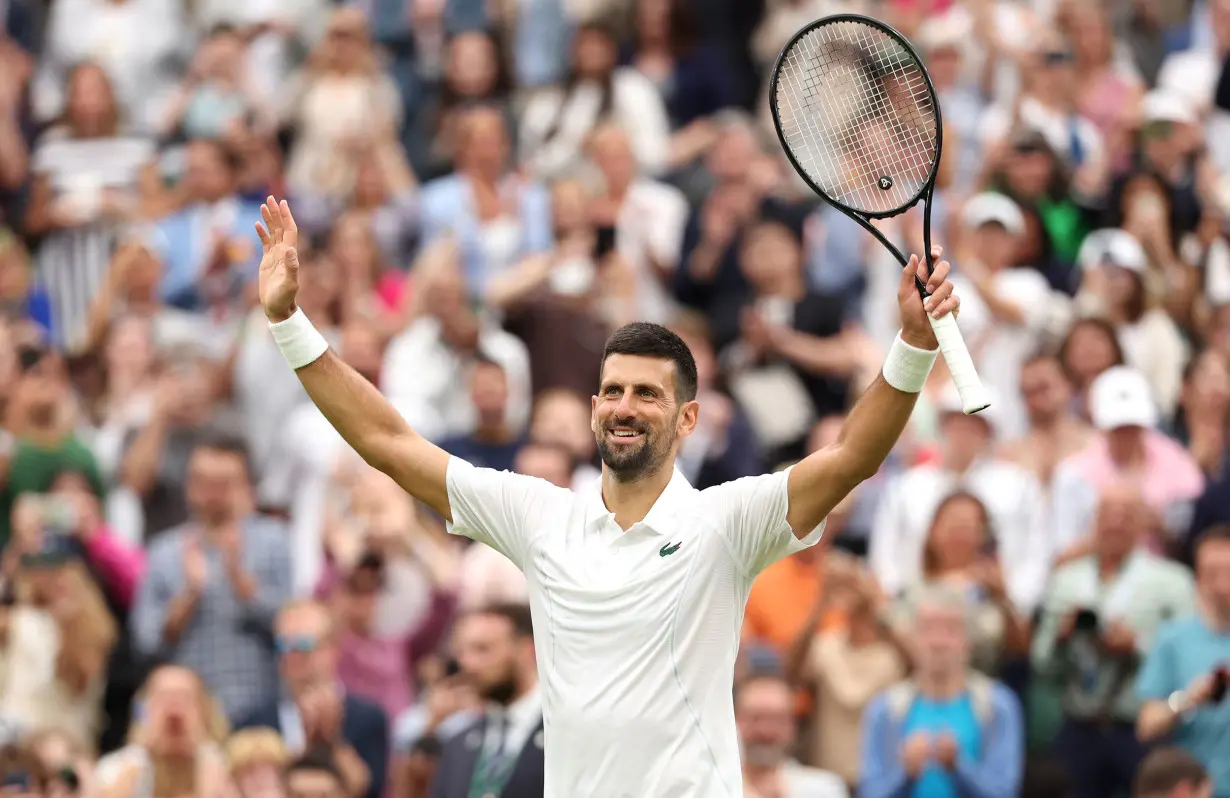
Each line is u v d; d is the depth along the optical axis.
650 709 20.38
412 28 63.00
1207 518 41.19
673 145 56.19
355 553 41.09
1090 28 55.00
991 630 37.28
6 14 65.88
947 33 55.41
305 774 35.72
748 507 20.83
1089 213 48.78
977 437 41.16
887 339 49.06
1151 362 46.38
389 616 40.28
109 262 55.19
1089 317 44.16
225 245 52.50
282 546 41.88
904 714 35.47
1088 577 37.94
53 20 64.44
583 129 56.03
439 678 38.97
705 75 59.34
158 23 63.91
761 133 58.47
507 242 52.19
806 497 20.77
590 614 20.70
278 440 46.88
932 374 45.00
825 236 50.69
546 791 20.77
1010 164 48.19
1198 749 35.62
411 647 40.50
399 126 60.59
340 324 49.81
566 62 60.94
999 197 48.06
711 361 48.09
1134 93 53.75
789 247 50.22
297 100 58.25
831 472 20.66
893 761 35.34
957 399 42.69
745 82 61.16
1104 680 36.88
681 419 21.25
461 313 47.31
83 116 57.53
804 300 49.06
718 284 51.59
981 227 46.62
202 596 40.66
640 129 56.25
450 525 21.86
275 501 46.06
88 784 35.84
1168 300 47.28
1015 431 45.00
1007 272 47.03
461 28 62.41
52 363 48.50
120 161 57.22
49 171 57.00
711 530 20.80
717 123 56.44
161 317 51.78
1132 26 58.47
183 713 36.41
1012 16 57.78
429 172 58.47
